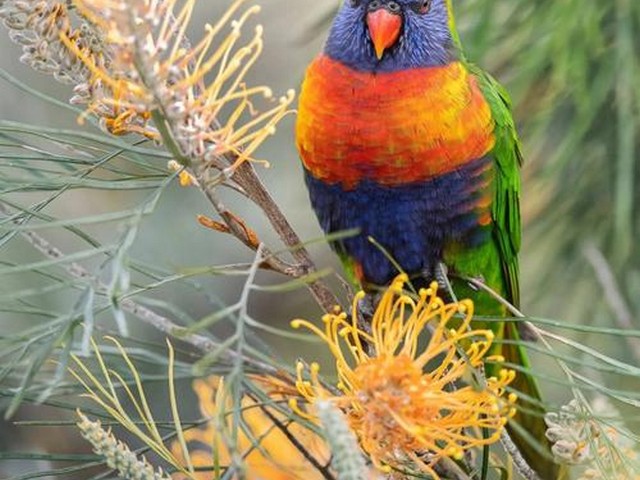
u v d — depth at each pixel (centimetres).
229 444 224
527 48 454
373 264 474
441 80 442
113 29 262
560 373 549
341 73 446
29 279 525
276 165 660
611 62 437
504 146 462
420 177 443
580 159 478
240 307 227
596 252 471
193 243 632
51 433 574
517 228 483
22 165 317
